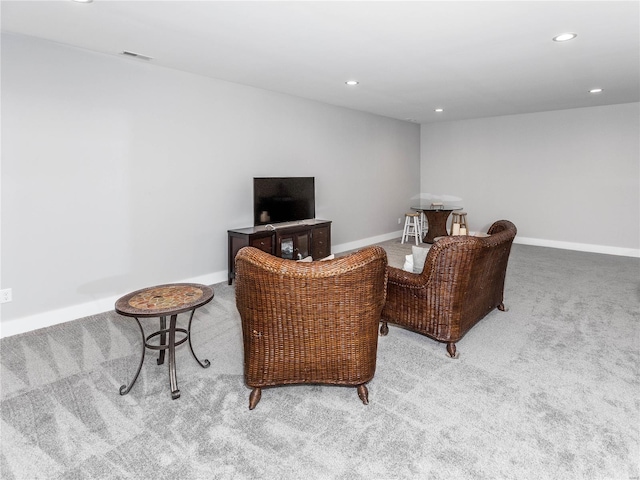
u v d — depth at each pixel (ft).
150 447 5.78
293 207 16.03
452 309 8.43
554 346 9.05
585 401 6.86
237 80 13.83
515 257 18.75
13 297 9.84
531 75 13.12
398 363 8.36
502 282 11.00
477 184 23.65
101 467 5.40
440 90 15.39
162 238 12.73
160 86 12.19
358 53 10.68
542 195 21.38
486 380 7.61
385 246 21.62
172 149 12.68
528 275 15.47
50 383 7.54
